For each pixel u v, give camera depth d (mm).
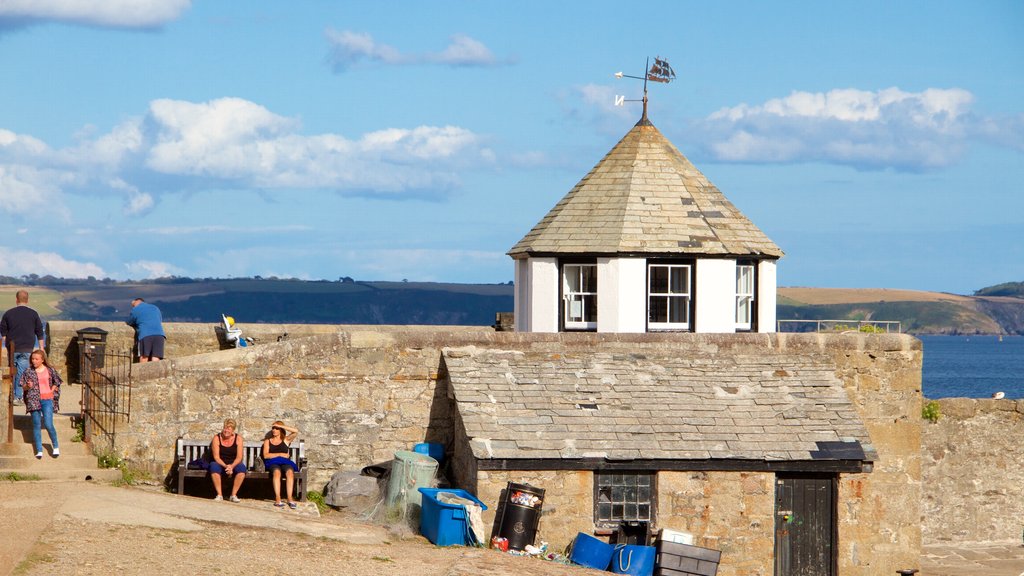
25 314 21469
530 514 18359
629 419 19719
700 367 21297
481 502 18438
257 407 20422
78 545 14211
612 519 19156
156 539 15023
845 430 20000
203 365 20188
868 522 20047
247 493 19922
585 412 19766
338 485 19859
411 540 18031
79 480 18797
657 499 19203
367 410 20891
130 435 19703
